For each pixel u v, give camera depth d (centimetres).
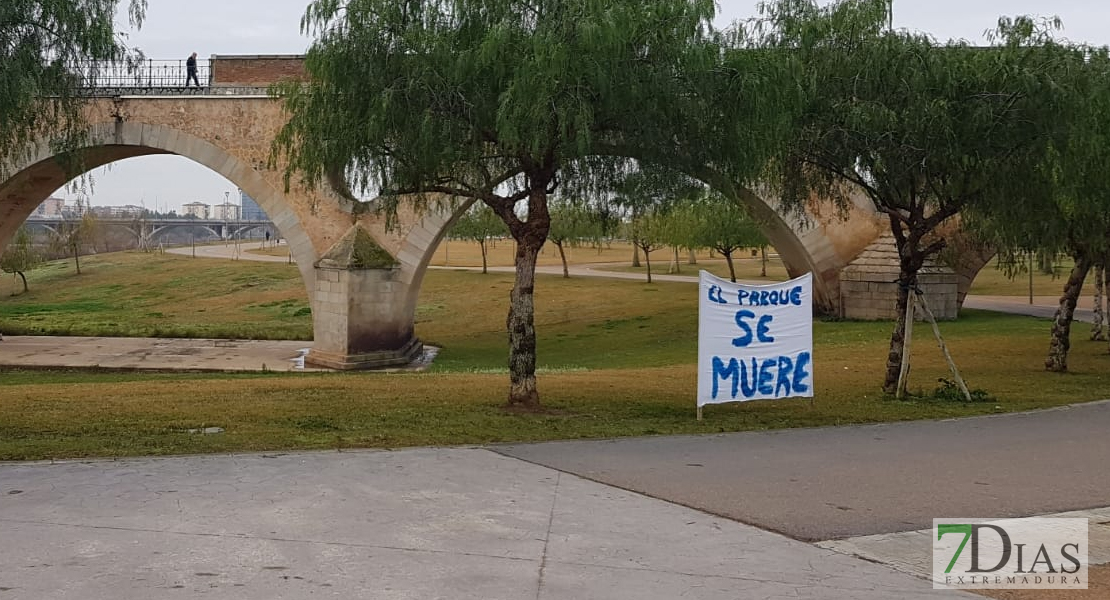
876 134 1472
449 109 1284
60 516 699
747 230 4631
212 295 6181
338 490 805
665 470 941
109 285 6981
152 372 2762
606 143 1370
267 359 3112
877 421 1349
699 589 565
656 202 1455
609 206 1479
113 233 12662
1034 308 4131
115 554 604
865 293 3469
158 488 800
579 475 903
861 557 647
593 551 640
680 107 1260
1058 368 2116
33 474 855
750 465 981
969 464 1008
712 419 1346
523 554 629
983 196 1567
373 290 2988
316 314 3086
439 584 560
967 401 1584
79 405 1395
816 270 3572
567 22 1209
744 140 1323
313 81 1424
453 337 4103
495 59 1212
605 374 2178
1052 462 1026
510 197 1408
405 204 3105
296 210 3162
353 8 1280
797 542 679
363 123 1280
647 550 646
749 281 6078
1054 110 1460
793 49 1505
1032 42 1528
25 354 3167
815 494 840
